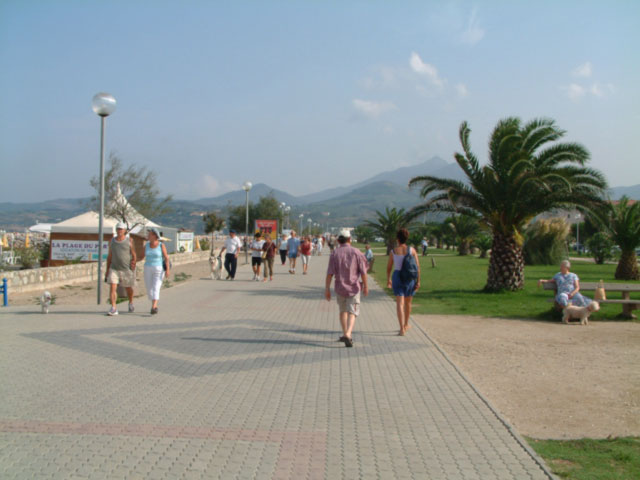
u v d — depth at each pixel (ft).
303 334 29.63
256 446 13.91
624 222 74.33
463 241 169.89
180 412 16.52
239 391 18.80
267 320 34.35
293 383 19.89
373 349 25.91
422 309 42.01
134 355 24.03
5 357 23.36
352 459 13.16
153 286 36.14
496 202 52.70
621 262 76.69
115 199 96.53
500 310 41.39
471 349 27.17
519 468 12.79
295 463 12.87
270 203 234.17
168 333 29.35
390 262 30.25
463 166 54.95
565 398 19.03
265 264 65.51
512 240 54.19
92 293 53.26
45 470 12.30
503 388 20.22
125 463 12.73
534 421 16.69
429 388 19.40
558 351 26.71
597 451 14.15
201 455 13.28
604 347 27.71
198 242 162.91
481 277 77.00
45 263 80.59
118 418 15.89
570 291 36.19
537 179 48.52
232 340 27.71
